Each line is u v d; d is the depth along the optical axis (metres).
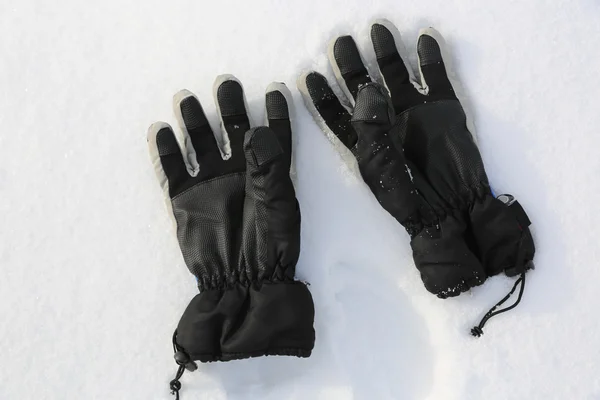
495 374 0.82
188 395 0.82
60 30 0.88
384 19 0.86
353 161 0.85
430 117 0.83
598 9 0.87
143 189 0.86
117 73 0.87
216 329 0.78
